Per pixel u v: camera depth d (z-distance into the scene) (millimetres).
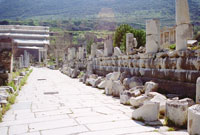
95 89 12039
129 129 4730
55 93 10766
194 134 4043
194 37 27234
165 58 8227
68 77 22172
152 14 150375
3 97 7855
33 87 13641
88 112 6445
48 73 30266
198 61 6469
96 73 18531
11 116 6203
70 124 5246
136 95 7406
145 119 5262
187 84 7020
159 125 4969
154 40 9539
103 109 6789
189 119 4203
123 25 36125
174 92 7648
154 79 8953
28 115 6277
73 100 8625
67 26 145500
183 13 7516
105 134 4453
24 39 98250
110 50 16203
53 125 5215
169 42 25625
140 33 33156
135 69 10766
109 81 9867
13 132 4805
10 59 12492
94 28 141250
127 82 9531
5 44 12680
